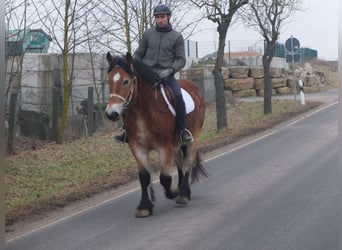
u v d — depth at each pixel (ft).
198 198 32.04
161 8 29.27
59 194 35.47
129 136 28.14
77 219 29.17
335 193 30.83
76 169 44.34
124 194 35.14
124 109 26.55
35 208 31.89
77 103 70.18
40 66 70.03
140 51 30.07
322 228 24.36
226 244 22.84
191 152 31.35
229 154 49.47
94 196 35.19
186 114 29.81
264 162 43.24
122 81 26.30
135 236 25.04
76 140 60.13
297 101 105.81
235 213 27.99
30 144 55.72
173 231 25.44
